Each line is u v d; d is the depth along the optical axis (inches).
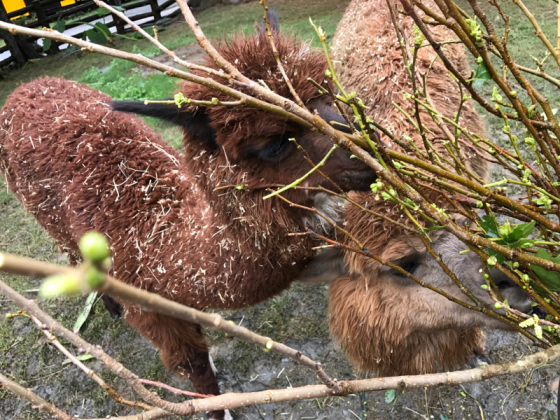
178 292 117.5
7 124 154.2
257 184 94.9
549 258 67.4
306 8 498.0
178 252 113.8
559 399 82.4
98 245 14.0
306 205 98.6
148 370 163.3
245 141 89.4
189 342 129.4
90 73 414.0
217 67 87.8
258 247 104.3
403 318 105.7
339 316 118.0
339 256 114.0
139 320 127.2
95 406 156.2
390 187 68.6
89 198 126.4
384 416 137.3
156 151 132.1
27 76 498.3
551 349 70.4
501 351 145.7
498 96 67.2
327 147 88.4
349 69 142.6
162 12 630.5
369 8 156.6
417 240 96.3
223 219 103.0
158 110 89.8
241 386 153.6
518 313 69.0
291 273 116.4
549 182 76.0
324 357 156.6
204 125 93.0
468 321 100.8
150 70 407.5
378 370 122.3
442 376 68.7
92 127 135.2
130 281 123.4
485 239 67.0
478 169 120.1
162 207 118.9
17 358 173.6
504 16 62.2
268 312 174.6
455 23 59.7
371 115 123.3
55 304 192.5
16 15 567.8
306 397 64.1
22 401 160.7
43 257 220.4
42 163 137.8
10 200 264.1
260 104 62.4
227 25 491.8
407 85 117.7
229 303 118.0
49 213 146.4
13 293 47.6
